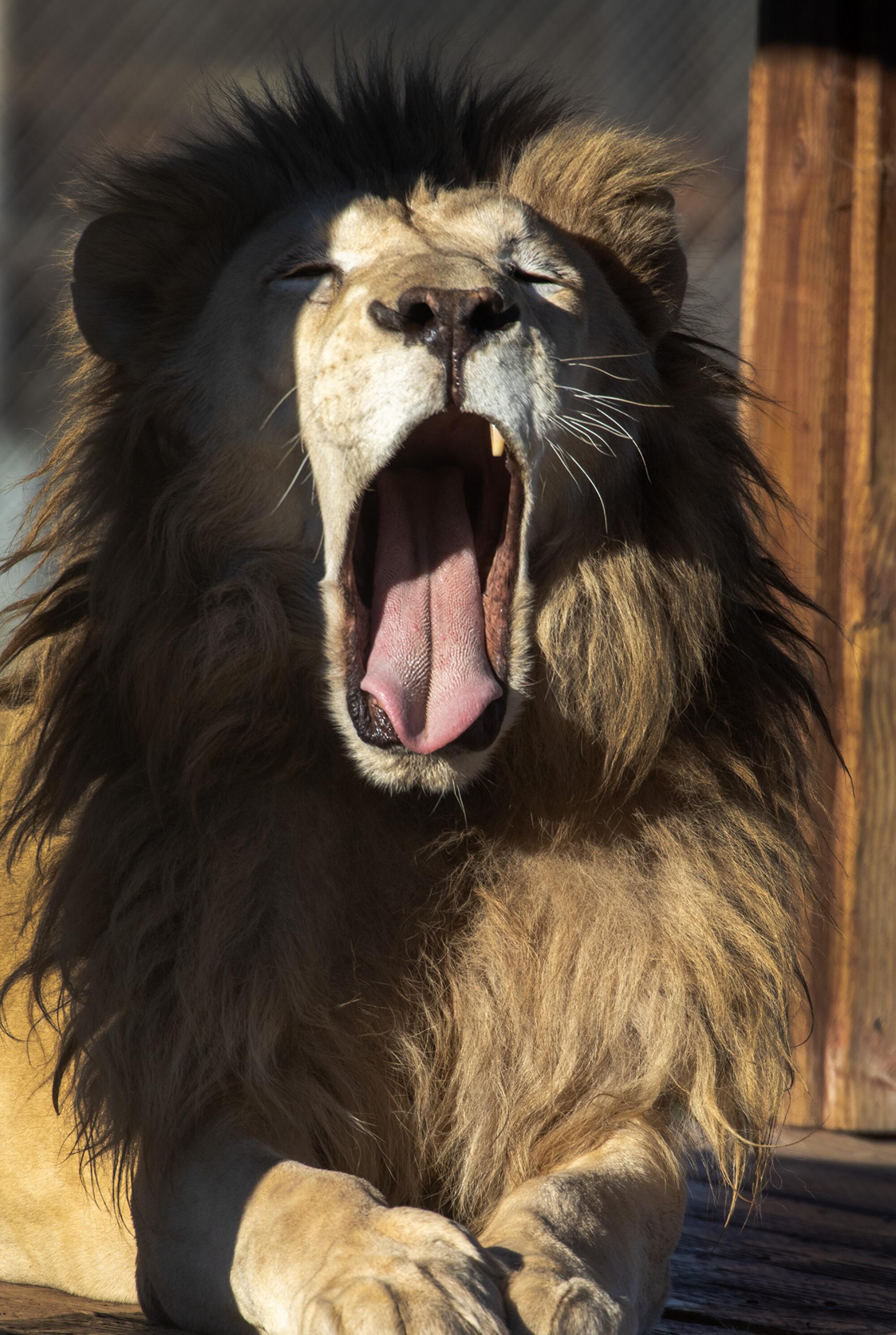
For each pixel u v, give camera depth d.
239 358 7.29
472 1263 5.25
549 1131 6.96
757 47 12.95
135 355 7.72
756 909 7.25
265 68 23.06
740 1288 7.75
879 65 12.41
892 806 12.16
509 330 6.73
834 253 12.38
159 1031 6.63
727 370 8.31
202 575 7.21
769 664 7.77
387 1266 5.19
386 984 6.89
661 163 8.35
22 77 23.22
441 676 7.04
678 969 6.98
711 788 7.31
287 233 7.38
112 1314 7.14
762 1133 7.14
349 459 6.77
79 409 7.94
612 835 7.23
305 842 6.90
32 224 22.72
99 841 6.99
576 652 7.23
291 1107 6.59
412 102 7.96
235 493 7.25
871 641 12.13
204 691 6.98
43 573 8.03
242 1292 5.70
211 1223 5.96
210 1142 6.34
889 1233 9.17
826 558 12.25
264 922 6.77
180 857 6.90
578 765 7.23
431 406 6.62
